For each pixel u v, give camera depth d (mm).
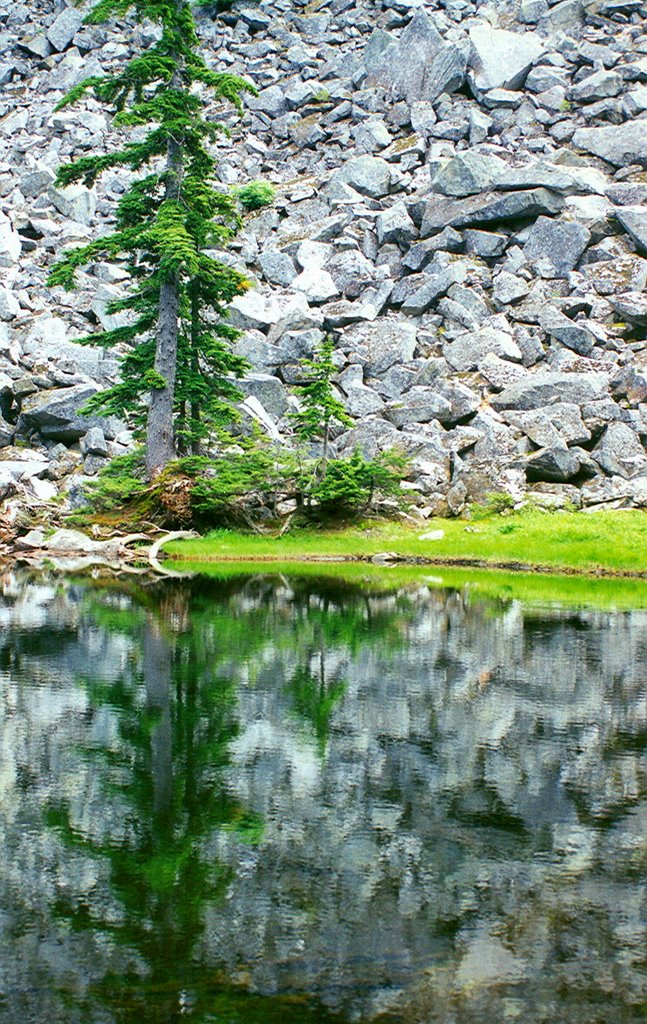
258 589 20406
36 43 76812
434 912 5672
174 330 30625
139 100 31609
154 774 8008
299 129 63719
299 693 10758
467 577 23453
